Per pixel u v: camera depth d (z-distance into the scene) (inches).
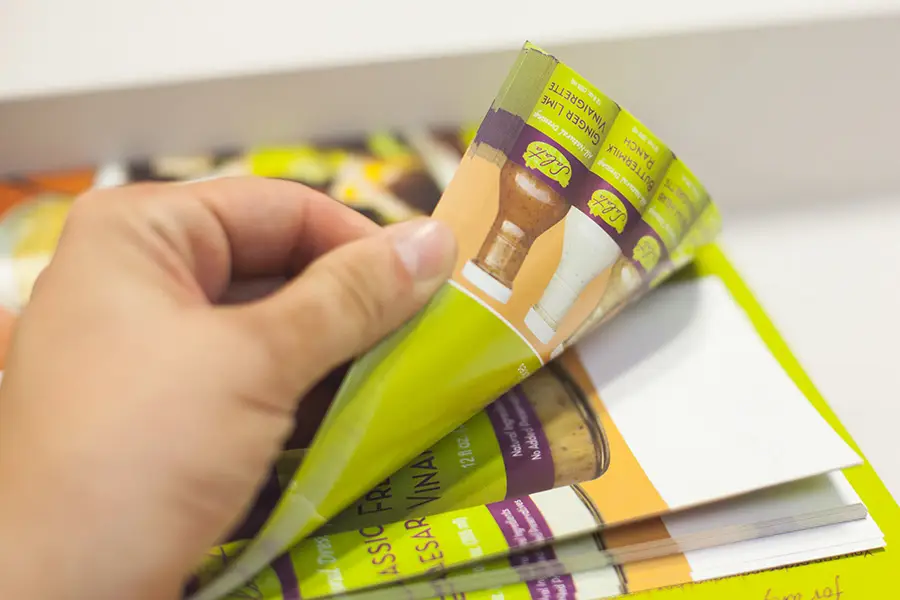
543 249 14.5
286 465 14.5
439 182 20.9
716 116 22.4
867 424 19.2
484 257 14.2
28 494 11.3
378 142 21.9
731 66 21.4
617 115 15.1
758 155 23.3
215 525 12.3
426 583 13.5
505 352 14.2
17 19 21.0
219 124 21.2
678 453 14.9
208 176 20.9
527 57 15.0
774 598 14.4
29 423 11.6
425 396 13.6
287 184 16.1
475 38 20.8
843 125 22.8
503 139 14.8
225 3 21.6
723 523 14.8
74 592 11.3
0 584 11.0
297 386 12.7
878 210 23.8
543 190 14.7
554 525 13.8
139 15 21.3
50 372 11.9
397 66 20.8
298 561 13.2
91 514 11.3
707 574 14.5
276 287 17.2
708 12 20.8
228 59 20.3
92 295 12.5
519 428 15.4
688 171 16.0
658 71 21.3
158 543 11.6
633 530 14.6
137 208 13.8
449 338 13.8
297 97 21.0
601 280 15.1
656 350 16.8
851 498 15.4
